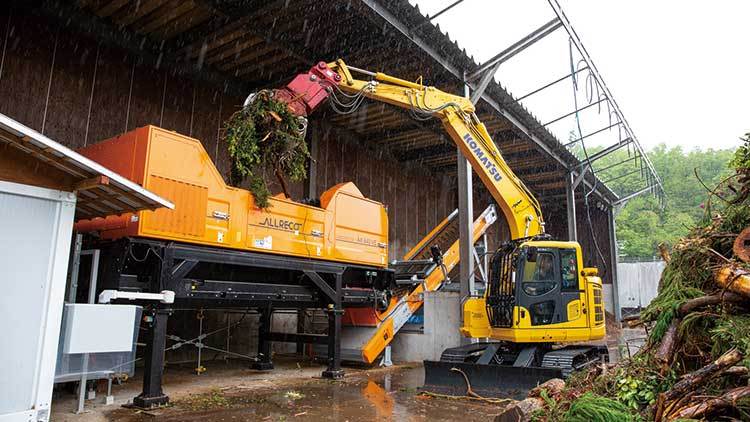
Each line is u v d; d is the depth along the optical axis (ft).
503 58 33.45
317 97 25.43
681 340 11.96
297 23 29.04
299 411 19.45
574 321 23.63
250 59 33.27
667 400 10.09
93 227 21.08
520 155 52.65
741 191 14.48
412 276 35.68
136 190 16.16
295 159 25.09
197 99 34.30
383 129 45.52
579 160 54.29
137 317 18.04
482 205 66.08
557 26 30.66
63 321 16.33
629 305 85.15
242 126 23.36
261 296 24.67
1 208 14.21
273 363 33.04
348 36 30.53
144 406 19.04
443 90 36.88
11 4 25.59
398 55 32.24
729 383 10.07
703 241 13.44
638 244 115.14
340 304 28.35
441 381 23.41
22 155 14.70
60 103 27.25
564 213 77.51
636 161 52.13
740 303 11.40
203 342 32.86
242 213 23.24
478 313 26.32
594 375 14.06
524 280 23.79
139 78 31.09
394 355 35.76
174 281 20.51
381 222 32.42
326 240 27.61
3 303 13.98
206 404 20.30
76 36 28.22
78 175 15.42
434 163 55.31
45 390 14.46
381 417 18.62
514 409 13.43
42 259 14.80
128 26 29.89
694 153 142.10
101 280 20.71
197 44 30.55
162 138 20.38
